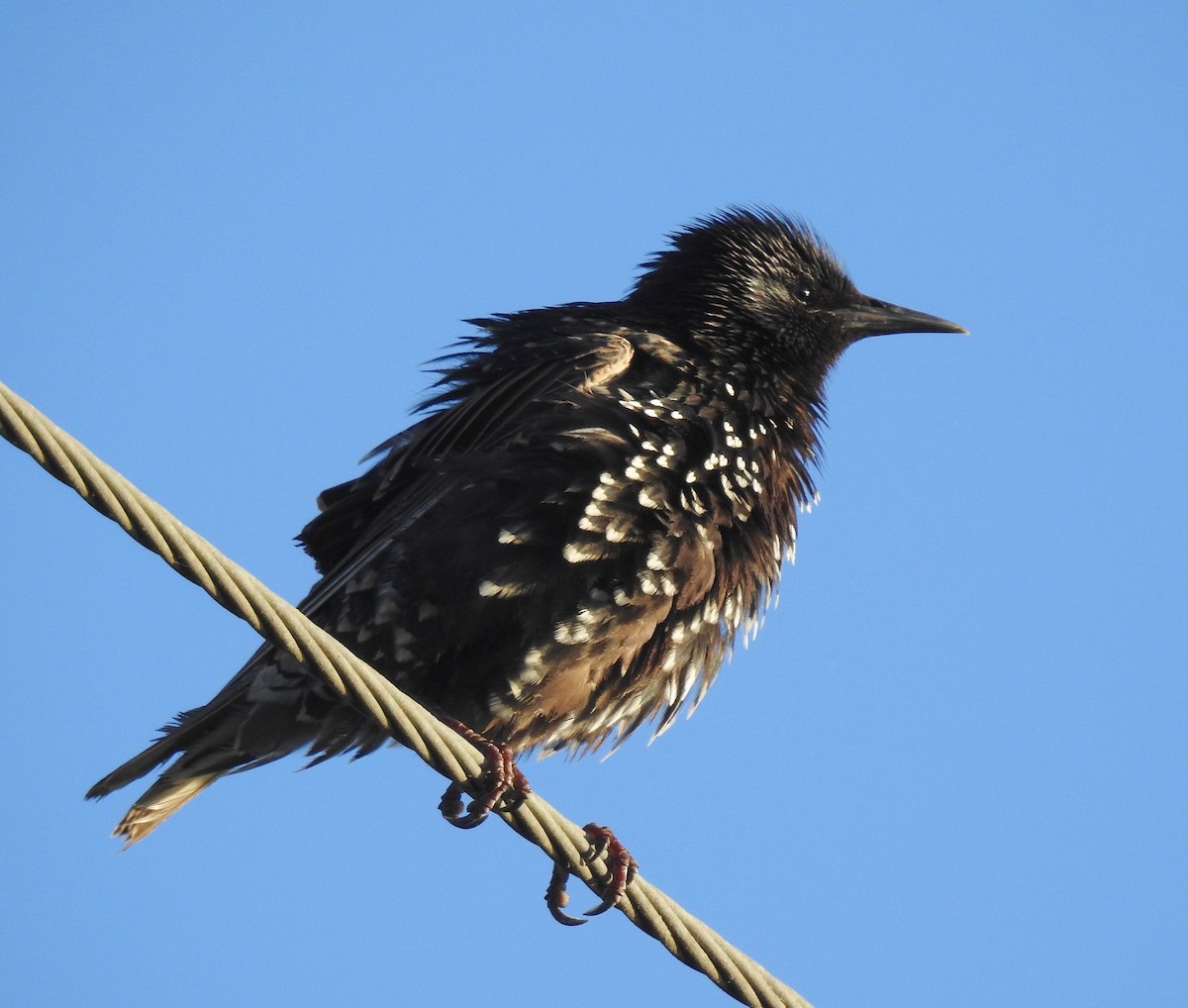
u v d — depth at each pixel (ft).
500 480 35.53
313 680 35.27
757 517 38.47
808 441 41.16
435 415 39.63
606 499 35.63
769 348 42.27
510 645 35.60
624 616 36.01
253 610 27.99
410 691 36.27
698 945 33.01
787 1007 32.99
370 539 36.58
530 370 38.37
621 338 39.01
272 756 36.94
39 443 25.08
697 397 38.58
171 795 37.11
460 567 35.12
